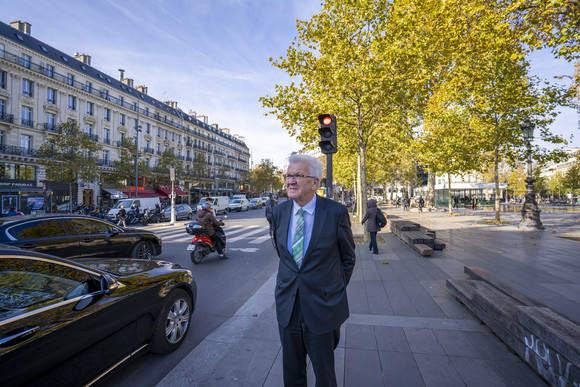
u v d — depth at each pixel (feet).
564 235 34.09
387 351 9.29
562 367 6.68
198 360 9.21
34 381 6.09
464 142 45.68
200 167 155.43
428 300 13.76
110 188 114.32
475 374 8.00
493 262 20.93
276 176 255.09
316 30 30.17
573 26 15.38
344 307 5.86
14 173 88.17
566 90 39.52
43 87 95.81
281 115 33.63
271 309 13.50
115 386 8.21
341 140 43.16
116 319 8.09
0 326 5.84
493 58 39.17
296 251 5.78
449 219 58.34
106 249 19.97
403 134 54.08
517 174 162.09
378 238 33.45
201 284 18.35
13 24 99.50
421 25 27.63
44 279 7.07
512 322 8.82
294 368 5.92
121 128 126.62
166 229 53.26
